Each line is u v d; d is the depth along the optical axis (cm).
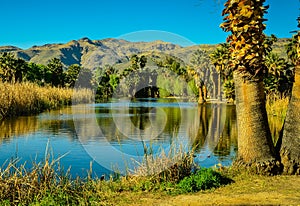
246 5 882
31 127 2248
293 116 926
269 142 929
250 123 924
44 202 680
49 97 3797
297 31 932
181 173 856
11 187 714
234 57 913
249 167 920
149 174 843
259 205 700
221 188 817
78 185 789
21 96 3034
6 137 1839
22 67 6512
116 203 719
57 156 1322
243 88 925
